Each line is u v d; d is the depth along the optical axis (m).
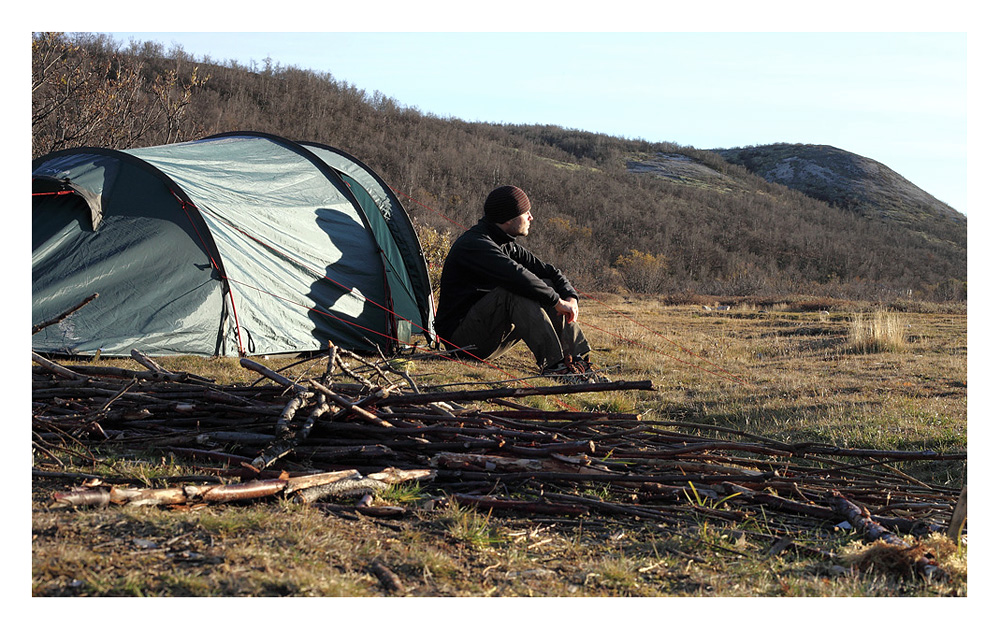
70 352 6.37
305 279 8.16
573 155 101.44
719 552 2.86
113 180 7.57
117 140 18.67
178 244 7.40
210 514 2.79
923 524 3.17
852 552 2.86
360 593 2.27
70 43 18.53
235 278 7.51
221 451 3.73
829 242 72.19
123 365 6.22
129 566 2.32
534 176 74.25
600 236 61.91
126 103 19.78
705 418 6.08
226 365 6.55
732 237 68.94
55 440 3.80
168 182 7.55
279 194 8.62
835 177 110.25
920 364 9.16
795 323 15.38
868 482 3.90
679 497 3.47
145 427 4.07
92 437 3.94
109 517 2.69
